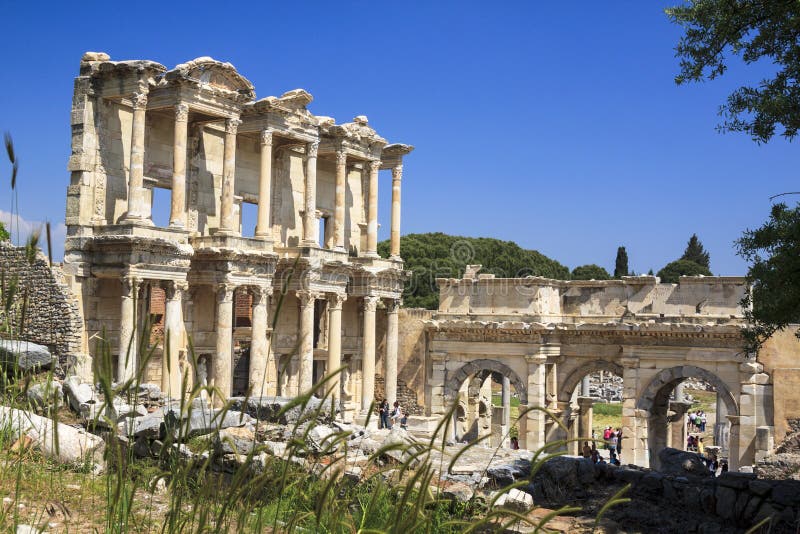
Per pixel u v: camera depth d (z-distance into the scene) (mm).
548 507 25812
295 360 62656
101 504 17375
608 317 59188
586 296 60562
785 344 50969
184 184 49781
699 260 174125
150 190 52125
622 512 25281
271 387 60750
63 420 27172
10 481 17406
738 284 53750
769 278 24438
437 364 63281
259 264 54438
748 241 25594
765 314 25078
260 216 55406
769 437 50031
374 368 66875
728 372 52812
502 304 61531
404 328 70438
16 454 18531
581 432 64312
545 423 59375
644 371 55812
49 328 44812
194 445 22344
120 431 25266
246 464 11016
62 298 44625
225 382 51844
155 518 16016
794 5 23594
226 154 53156
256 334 54656
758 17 25047
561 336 59781
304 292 57938
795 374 50656
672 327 54125
